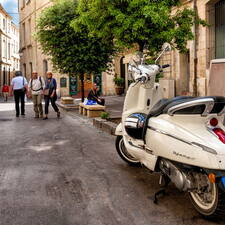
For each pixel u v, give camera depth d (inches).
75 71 625.0
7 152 261.4
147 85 193.3
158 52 354.3
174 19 361.4
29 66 1346.0
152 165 159.2
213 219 132.6
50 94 493.7
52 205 149.9
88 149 268.7
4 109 681.6
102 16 335.0
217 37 517.0
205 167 126.0
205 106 132.8
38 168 212.5
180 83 612.1
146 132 161.9
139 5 315.3
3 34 1695.4
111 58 642.8
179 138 137.4
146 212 141.7
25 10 1375.5
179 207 146.7
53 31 610.2
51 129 381.4
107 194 163.5
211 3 514.3
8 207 147.8
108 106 647.1
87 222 132.1
